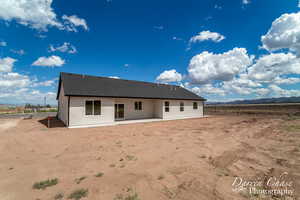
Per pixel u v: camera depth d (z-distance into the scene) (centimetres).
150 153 572
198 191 320
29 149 636
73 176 394
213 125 1298
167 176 390
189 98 2078
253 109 3186
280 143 691
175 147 648
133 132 990
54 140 783
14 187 342
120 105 1700
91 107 1291
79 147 656
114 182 361
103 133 959
